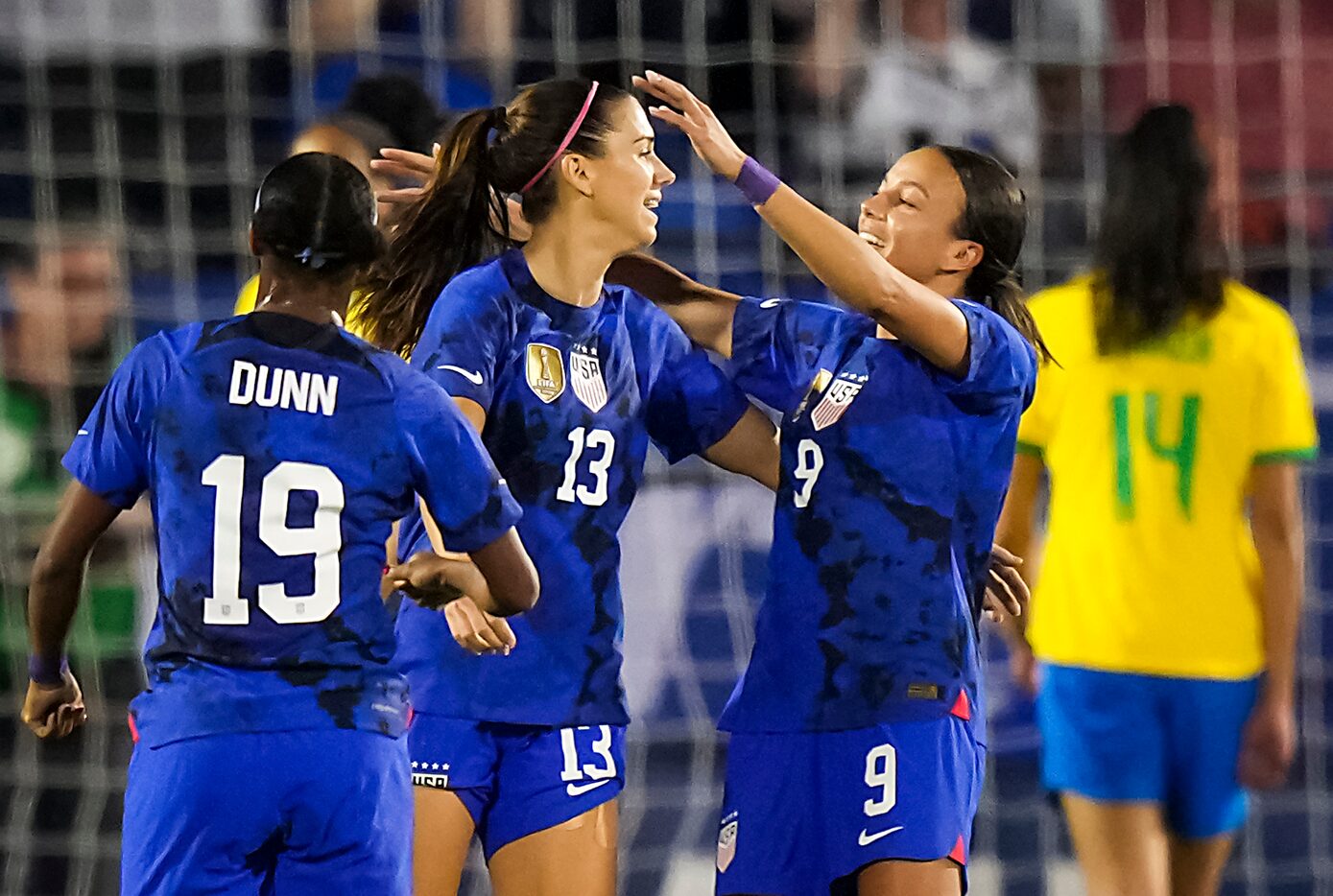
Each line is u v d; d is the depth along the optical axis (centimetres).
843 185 2736
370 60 2756
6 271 2473
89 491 1057
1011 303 1319
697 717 2255
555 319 1226
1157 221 1578
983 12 2878
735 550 2289
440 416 1066
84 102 2650
